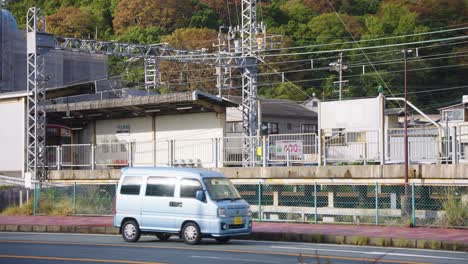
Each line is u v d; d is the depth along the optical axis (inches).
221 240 754.8
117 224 759.1
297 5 3127.5
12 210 1178.6
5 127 1612.9
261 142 1171.3
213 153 1245.7
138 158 1488.7
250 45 1604.3
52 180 1392.7
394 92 2694.4
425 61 2691.9
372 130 1040.2
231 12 3152.1
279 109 2110.0
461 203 867.4
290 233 792.3
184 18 3125.0
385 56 2704.2
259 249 657.0
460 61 2711.6
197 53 2032.5
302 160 1101.7
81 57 2413.9
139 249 652.7
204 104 1433.3
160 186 741.3
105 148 1514.5
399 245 720.3
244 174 1114.7
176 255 596.1
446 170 907.4
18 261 552.1
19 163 1581.0
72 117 1640.0
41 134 1457.9
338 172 1008.2
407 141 941.2
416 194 932.6
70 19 3105.3
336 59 2719.0
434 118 2271.2
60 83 2301.9
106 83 2116.1
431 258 588.1
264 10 2962.6
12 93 1608.0
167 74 2847.0
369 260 559.2
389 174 960.9
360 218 927.0
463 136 1082.1
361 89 2741.1
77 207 1130.7
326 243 762.2
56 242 732.7
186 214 716.7
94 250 642.8
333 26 2866.6
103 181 1306.6
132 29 3026.6
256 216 1026.7
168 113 1549.0
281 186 1084.5
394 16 2829.7
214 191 723.4
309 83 2839.6
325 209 967.6
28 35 1459.2
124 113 1599.4
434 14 2849.4
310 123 2190.0
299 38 2886.3
